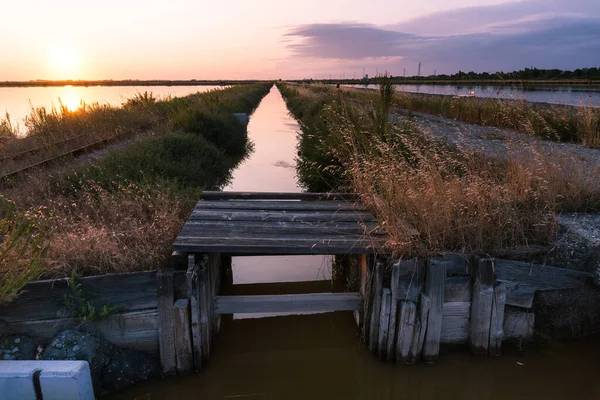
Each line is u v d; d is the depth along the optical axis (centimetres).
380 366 466
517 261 476
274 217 559
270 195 659
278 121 2700
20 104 3381
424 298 448
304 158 1109
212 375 464
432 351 462
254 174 1264
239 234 494
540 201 568
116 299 431
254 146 1769
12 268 415
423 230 491
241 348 516
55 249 458
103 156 952
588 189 592
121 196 646
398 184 561
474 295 463
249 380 467
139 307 435
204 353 460
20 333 416
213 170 1116
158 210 610
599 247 478
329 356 504
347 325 561
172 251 488
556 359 470
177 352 436
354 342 526
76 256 452
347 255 620
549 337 484
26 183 755
